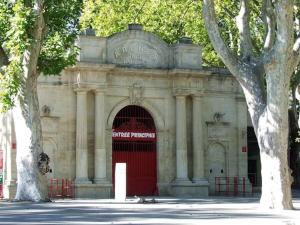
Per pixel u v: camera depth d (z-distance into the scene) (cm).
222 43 2781
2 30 2950
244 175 4453
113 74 4094
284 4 2573
